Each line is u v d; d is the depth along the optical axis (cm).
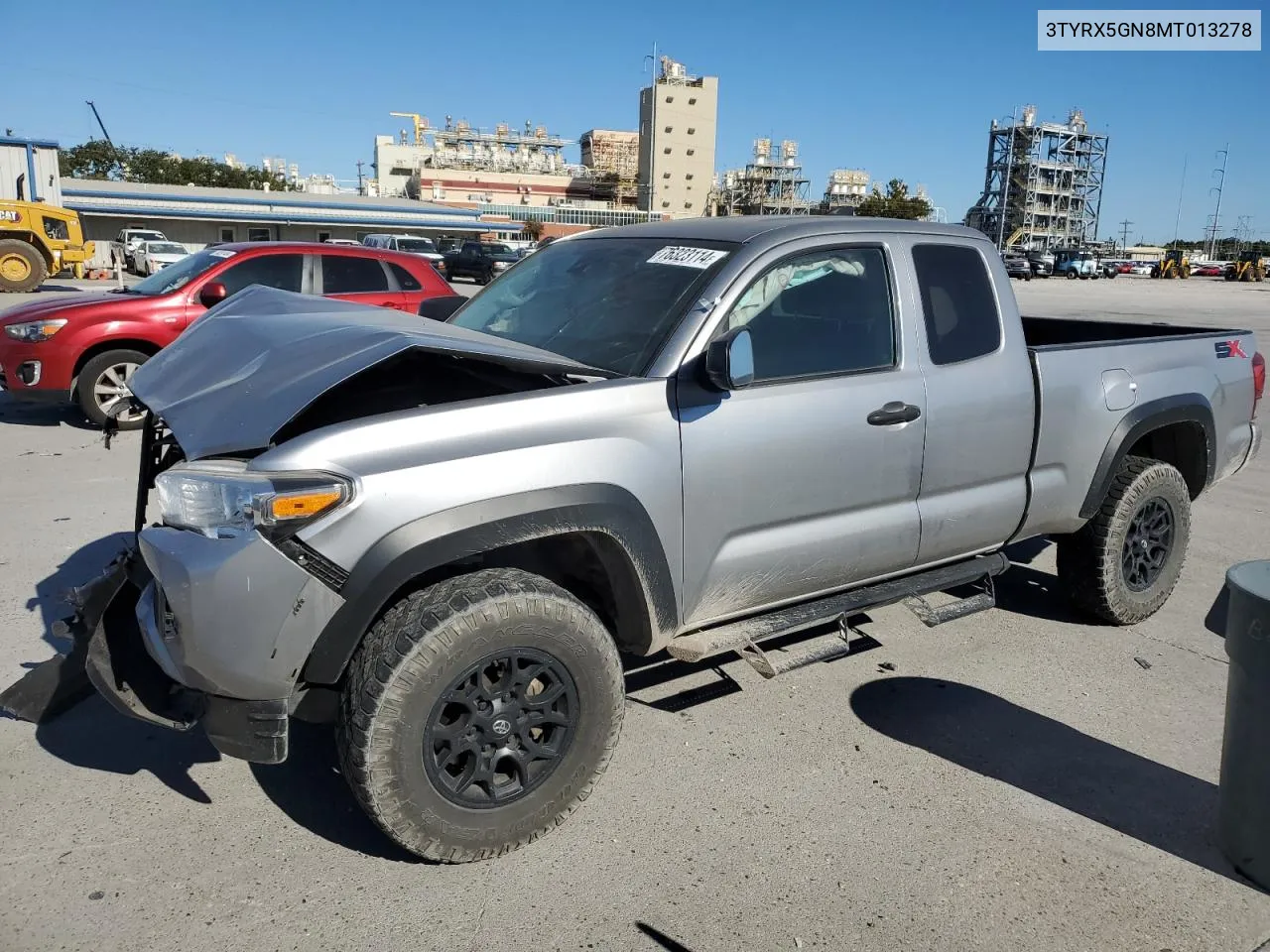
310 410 333
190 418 276
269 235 6134
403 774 254
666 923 256
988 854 290
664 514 298
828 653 339
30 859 274
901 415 352
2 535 556
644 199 13100
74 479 686
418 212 6706
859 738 357
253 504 240
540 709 278
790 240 339
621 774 329
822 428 332
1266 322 2197
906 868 282
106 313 842
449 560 260
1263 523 664
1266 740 269
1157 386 443
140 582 300
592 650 279
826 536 342
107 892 262
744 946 249
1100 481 427
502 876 274
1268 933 259
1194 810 317
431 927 252
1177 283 5656
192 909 256
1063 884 277
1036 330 595
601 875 275
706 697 387
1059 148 12569
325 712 267
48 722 353
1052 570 548
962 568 398
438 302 456
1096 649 443
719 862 283
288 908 257
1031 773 337
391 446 256
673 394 301
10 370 821
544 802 281
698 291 322
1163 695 398
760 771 333
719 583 321
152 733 348
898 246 368
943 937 254
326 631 249
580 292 362
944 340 374
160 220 5675
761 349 327
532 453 270
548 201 13350
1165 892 275
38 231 2772
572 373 288
